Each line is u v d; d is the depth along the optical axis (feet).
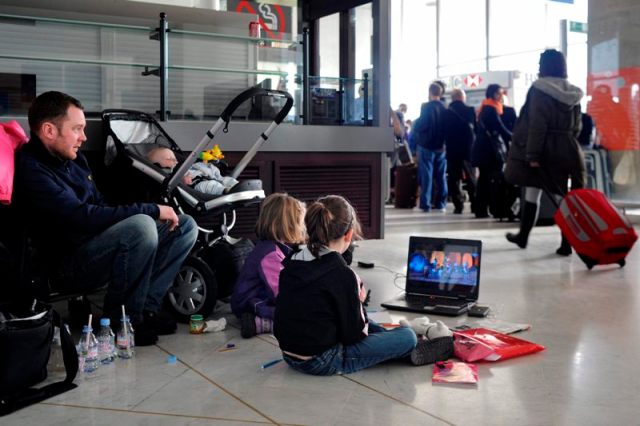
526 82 41.70
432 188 30.45
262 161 17.16
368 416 7.23
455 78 43.93
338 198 8.59
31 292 9.32
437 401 7.66
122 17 15.12
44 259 10.15
